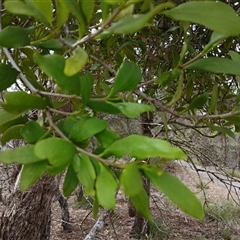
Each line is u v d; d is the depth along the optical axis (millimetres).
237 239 2246
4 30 389
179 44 1016
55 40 455
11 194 1528
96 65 799
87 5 313
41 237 1542
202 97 485
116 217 2820
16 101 334
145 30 865
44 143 277
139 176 249
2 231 1499
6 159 300
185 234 2797
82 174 296
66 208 2953
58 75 310
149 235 2639
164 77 472
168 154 258
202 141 1827
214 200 3559
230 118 513
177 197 264
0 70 384
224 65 436
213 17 295
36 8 305
